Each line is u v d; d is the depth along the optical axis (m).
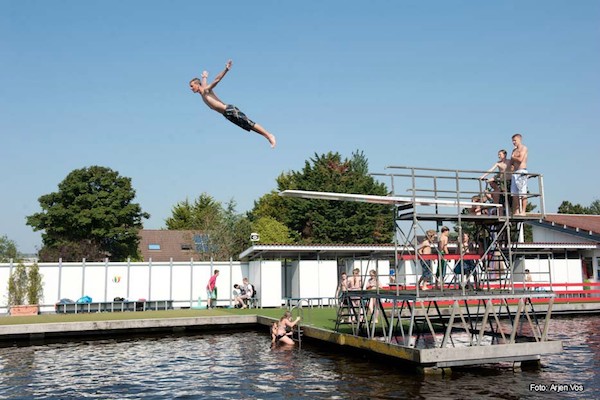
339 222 51.19
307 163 56.50
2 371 13.93
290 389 11.65
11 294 26.00
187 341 19.22
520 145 13.80
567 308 24.58
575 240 36.56
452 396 10.75
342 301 16.41
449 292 13.06
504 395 10.79
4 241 49.81
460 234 13.05
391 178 12.62
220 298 29.39
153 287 28.42
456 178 13.23
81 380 12.85
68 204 45.59
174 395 11.34
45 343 18.91
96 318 21.62
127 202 47.62
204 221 50.25
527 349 12.93
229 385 12.16
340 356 15.64
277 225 50.81
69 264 27.25
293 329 18.59
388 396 10.84
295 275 28.56
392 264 31.86
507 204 13.20
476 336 16.39
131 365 14.67
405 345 14.23
